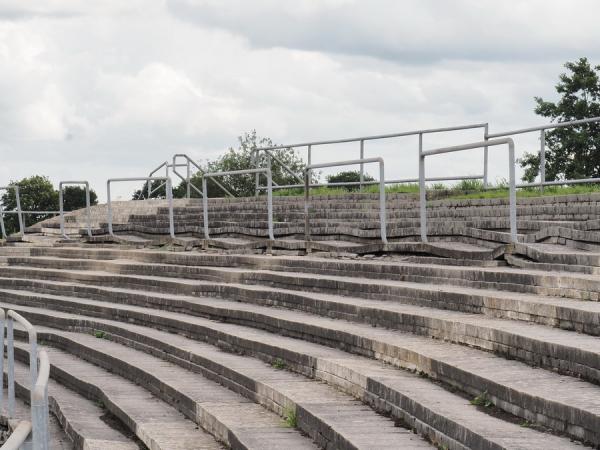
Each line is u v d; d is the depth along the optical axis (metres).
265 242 16.45
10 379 9.85
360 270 13.08
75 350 14.12
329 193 20.77
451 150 12.58
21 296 18.44
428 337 9.49
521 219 14.96
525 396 6.45
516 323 8.81
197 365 11.16
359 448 6.50
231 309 12.97
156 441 8.48
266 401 9.05
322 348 10.26
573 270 10.41
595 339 7.59
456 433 6.32
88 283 18.08
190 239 18.42
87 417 10.21
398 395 7.47
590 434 5.72
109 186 20.38
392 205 17.98
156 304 15.14
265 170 16.48
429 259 12.96
